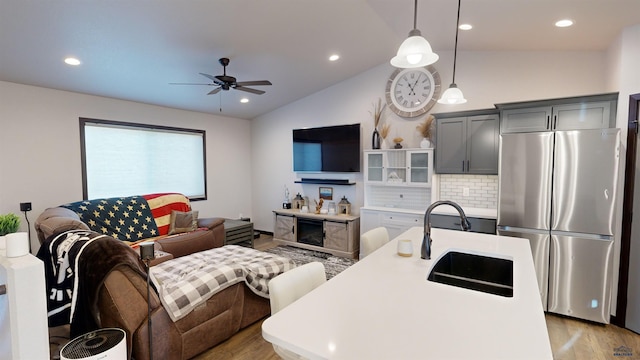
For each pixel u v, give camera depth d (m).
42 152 3.99
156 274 2.73
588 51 3.53
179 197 4.92
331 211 5.39
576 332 2.74
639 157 2.67
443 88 4.44
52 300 2.13
